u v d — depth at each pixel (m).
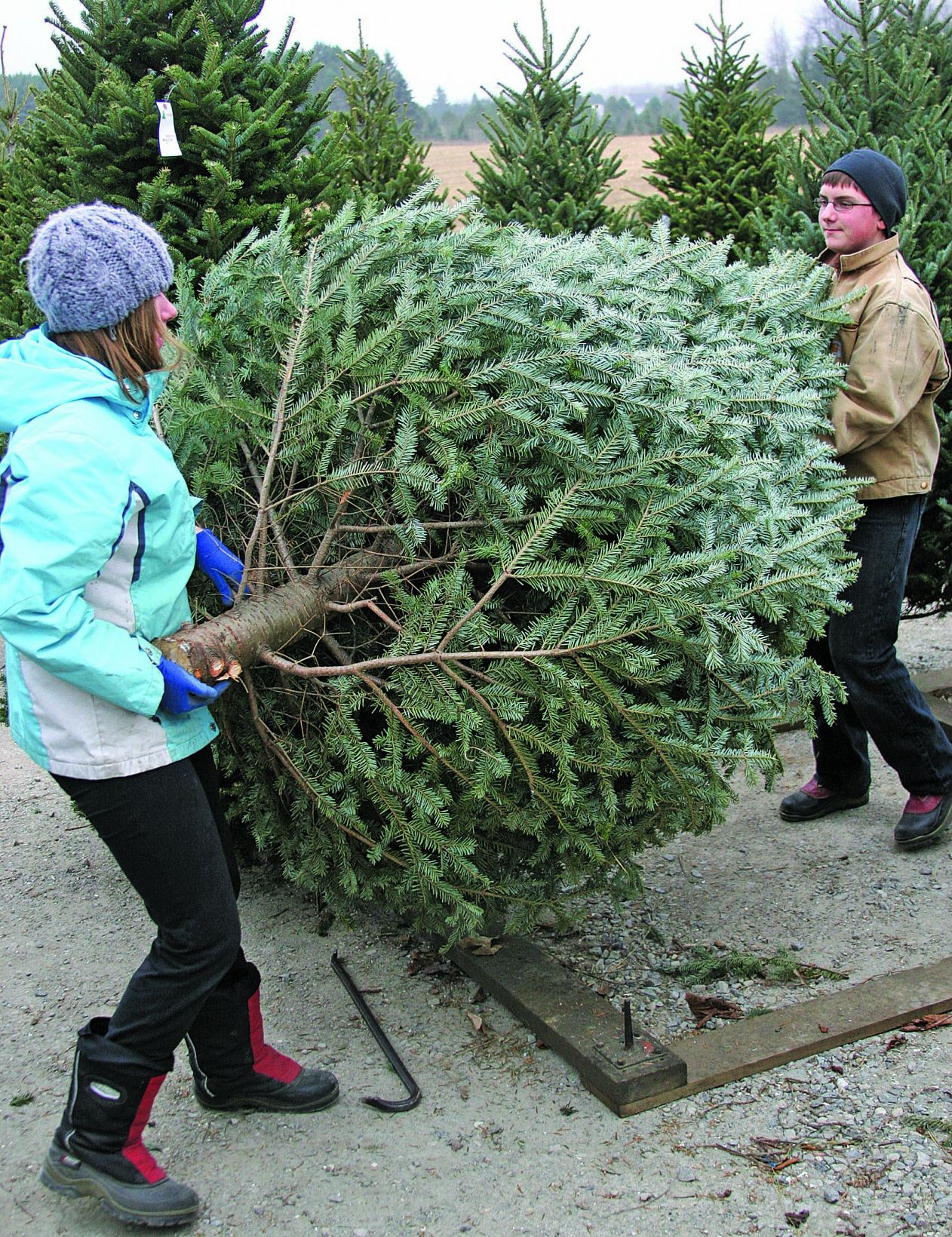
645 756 2.57
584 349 2.46
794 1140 2.35
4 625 1.84
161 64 4.00
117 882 3.65
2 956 3.19
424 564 2.49
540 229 5.93
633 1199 2.20
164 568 2.05
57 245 1.89
